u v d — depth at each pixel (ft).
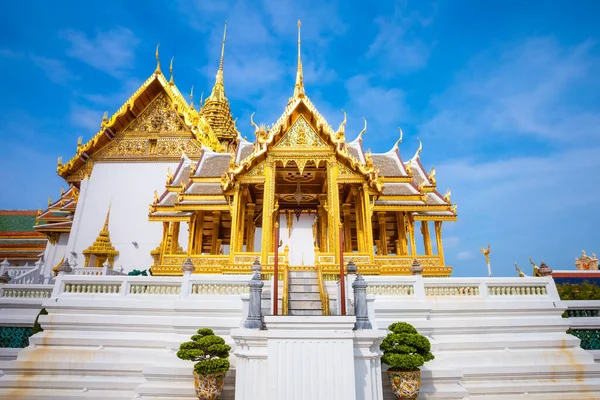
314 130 64.28
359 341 26.94
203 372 31.58
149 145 123.54
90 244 113.19
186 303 43.09
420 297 44.45
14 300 47.73
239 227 63.36
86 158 122.83
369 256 57.41
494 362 39.88
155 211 78.54
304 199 79.92
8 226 161.17
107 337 41.63
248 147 75.10
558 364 39.86
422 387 36.14
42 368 39.14
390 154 86.63
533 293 46.83
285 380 25.18
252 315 29.43
